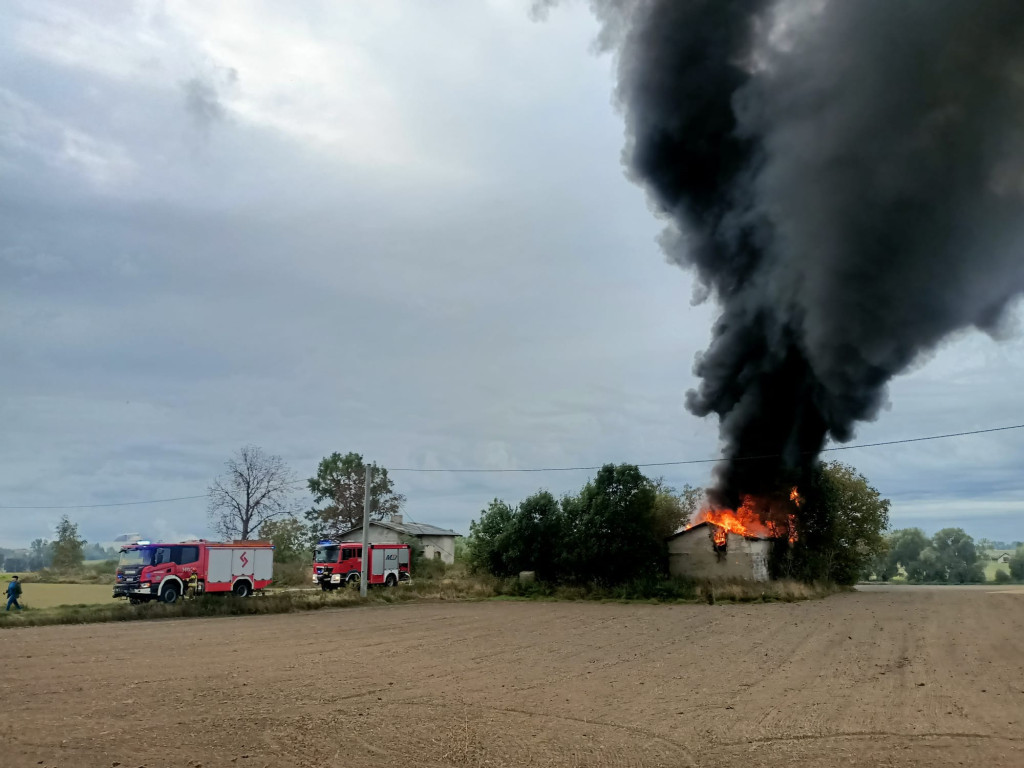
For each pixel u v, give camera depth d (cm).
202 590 3550
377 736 970
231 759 866
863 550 4575
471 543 4547
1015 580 9988
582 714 1096
